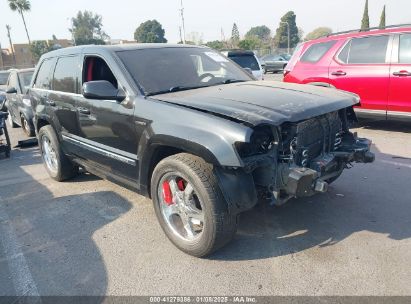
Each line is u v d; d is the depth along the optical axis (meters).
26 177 5.96
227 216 3.02
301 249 3.35
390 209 4.02
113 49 4.09
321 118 3.38
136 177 3.77
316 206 4.15
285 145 3.04
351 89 7.39
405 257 3.15
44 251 3.62
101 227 4.02
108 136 4.00
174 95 3.58
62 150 5.22
